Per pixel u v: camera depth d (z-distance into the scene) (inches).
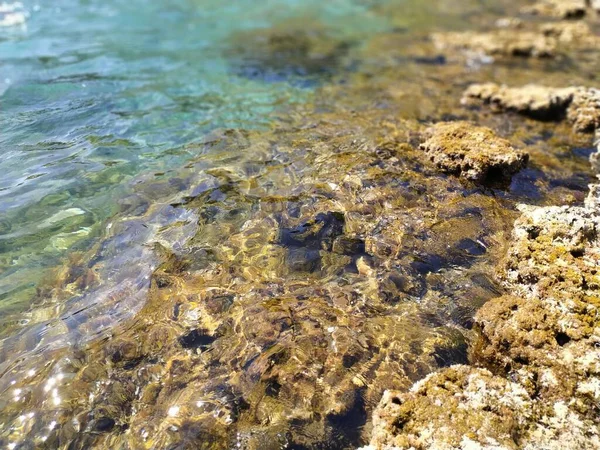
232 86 68.0
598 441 24.9
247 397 28.4
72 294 34.5
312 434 26.7
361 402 28.2
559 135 56.8
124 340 31.3
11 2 92.0
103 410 27.6
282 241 39.4
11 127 52.6
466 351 31.1
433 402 26.7
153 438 26.4
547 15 114.3
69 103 58.7
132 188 44.9
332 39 92.3
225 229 40.5
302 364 30.1
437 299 34.7
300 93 66.9
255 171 47.8
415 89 69.2
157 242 39.0
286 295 34.8
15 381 28.7
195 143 52.6
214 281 35.7
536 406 26.6
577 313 30.7
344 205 43.1
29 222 40.3
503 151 47.8
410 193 44.7
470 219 41.7
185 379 29.3
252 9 107.3
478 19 110.5
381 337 31.8
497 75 75.5
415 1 124.6
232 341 31.4
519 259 35.7
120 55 75.1
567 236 37.0
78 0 97.4
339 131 55.5
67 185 44.7
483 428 25.2
